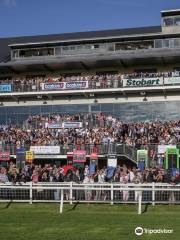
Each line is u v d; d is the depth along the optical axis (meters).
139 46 41.12
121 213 20.12
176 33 39.88
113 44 41.72
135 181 23.31
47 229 16.47
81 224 17.42
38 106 41.31
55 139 34.81
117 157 32.69
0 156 33.62
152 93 38.88
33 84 40.69
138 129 34.50
